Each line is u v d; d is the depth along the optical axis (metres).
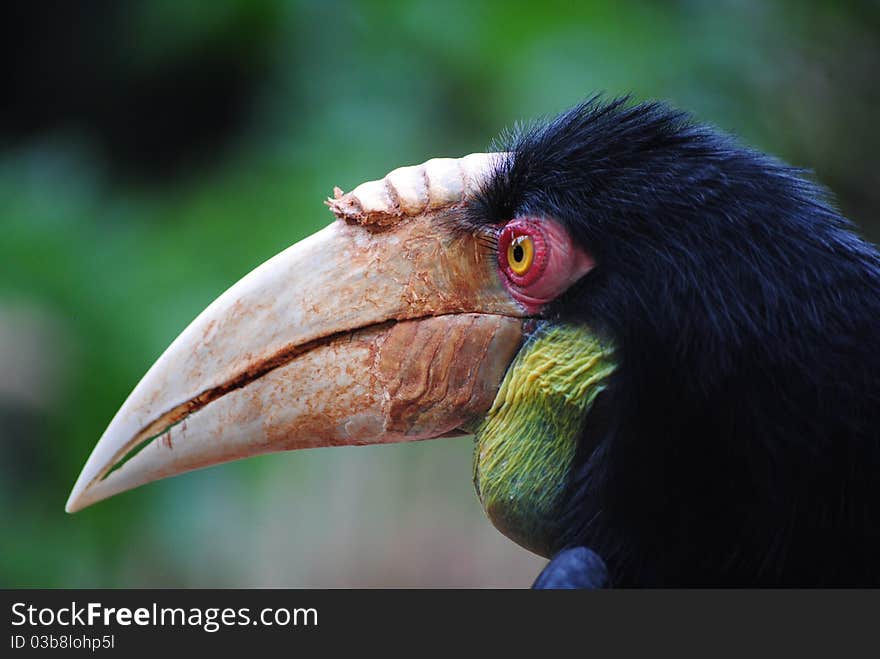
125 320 13.48
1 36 18.12
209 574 12.93
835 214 5.54
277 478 13.22
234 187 14.36
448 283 5.76
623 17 14.75
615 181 5.44
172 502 13.10
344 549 12.97
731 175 5.36
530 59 14.05
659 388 5.14
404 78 14.17
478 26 14.37
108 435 5.92
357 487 13.22
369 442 5.82
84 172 15.52
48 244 14.42
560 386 5.45
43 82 17.09
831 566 5.11
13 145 16.70
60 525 13.12
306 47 14.78
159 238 14.22
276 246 13.41
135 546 13.07
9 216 14.85
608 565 5.32
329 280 5.82
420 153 13.77
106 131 16.44
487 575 12.98
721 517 5.13
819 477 5.03
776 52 15.04
